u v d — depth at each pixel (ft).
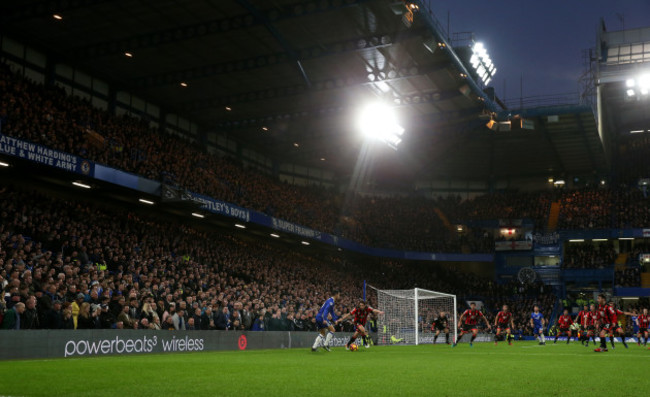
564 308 183.73
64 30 100.01
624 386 30.37
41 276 69.31
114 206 114.93
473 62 127.24
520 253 201.67
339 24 100.37
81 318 59.41
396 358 55.06
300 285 132.26
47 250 80.43
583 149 186.70
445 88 131.23
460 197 214.90
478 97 135.23
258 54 110.83
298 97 132.87
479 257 198.59
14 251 71.00
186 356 55.98
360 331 71.05
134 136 114.83
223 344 73.51
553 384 31.07
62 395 24.90
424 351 75.15
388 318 123.13
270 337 82.99
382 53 111.96
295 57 110.22
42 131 88.74
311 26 100.73
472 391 27.53
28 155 82.89
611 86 188.24
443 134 159.43
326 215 172.86
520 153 192.24
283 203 153.99
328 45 107.96
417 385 29.76
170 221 127.65
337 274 165.99
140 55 109.70
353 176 200.85
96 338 56.70
